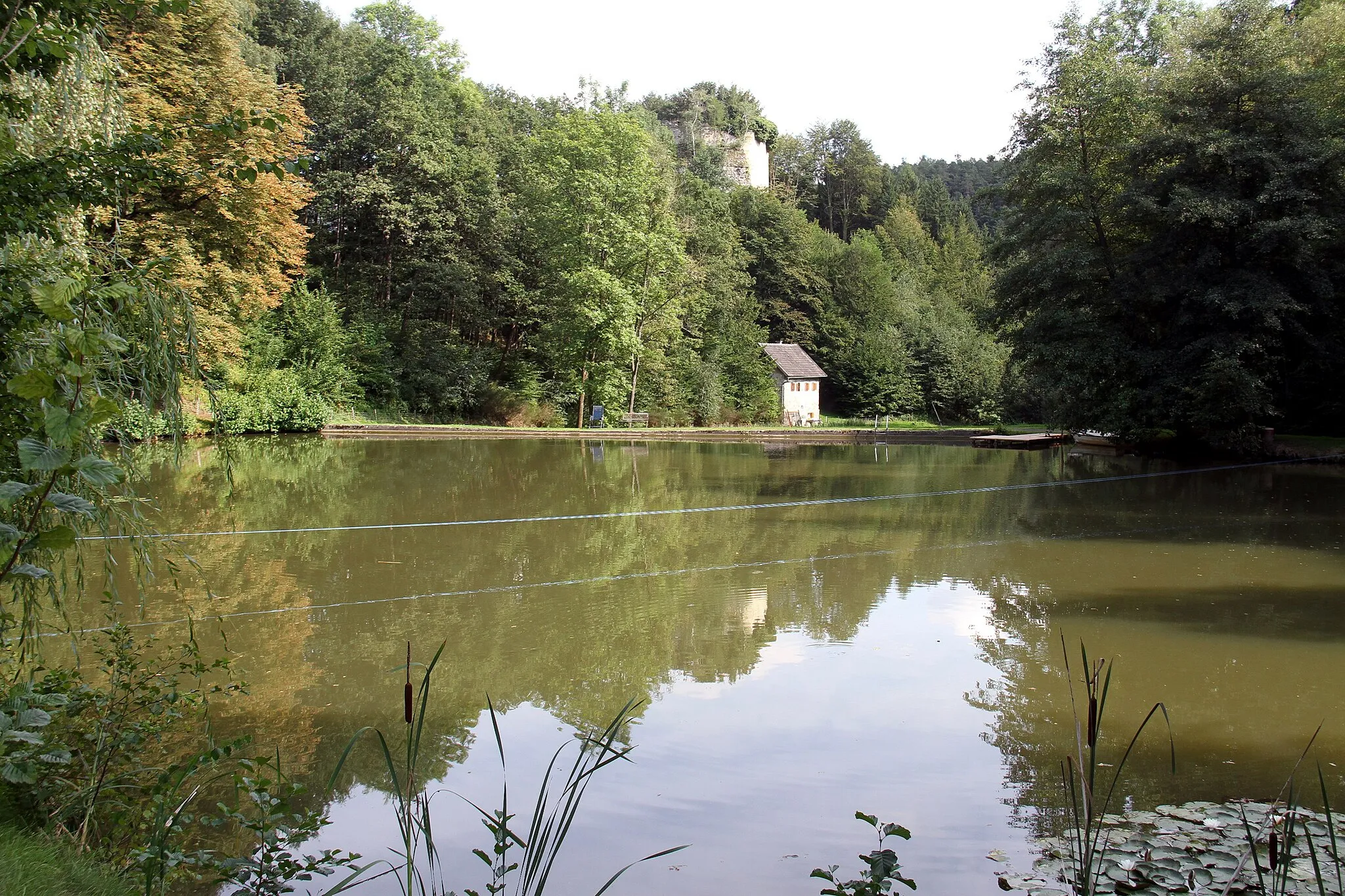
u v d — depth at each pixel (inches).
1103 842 161.2
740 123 3708.2
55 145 217.5
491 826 126.7
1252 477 773.9
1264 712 235.5
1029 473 829.8
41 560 170.1
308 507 581.0
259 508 574.6
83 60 206.2
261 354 1256.2
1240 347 842.8
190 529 499.8
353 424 1253.7
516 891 149.9
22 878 109.7
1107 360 919.7
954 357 2074.3
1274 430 1008.9
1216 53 893.8
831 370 2201.0
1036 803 182.7
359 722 229.3
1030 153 1059.9
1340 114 915.4
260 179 861.8
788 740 217.5
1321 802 180.4
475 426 1352.1
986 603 352.2
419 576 396.2
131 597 348.2
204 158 747.4
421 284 1508.4
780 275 2251.5
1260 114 868.6
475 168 1588.3
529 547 462.0
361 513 561.6
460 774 199.3
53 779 144.4
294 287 1363.2
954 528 526.6
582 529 517.0
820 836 169.8
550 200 1502.2
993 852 160.7
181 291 187.2
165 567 395.5
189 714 228.1
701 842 167.3
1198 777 194.7
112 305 174.7
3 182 153.3
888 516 572.7
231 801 182.4
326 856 135.0
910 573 407.5
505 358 1673.2
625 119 1540.4
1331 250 900.0
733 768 201.0
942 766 202.5
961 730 224.5
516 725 228.2
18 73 174.4
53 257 169.6
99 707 163.3
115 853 138.3
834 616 334.3
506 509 588.1
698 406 1712.6
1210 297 848.3
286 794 157.1
